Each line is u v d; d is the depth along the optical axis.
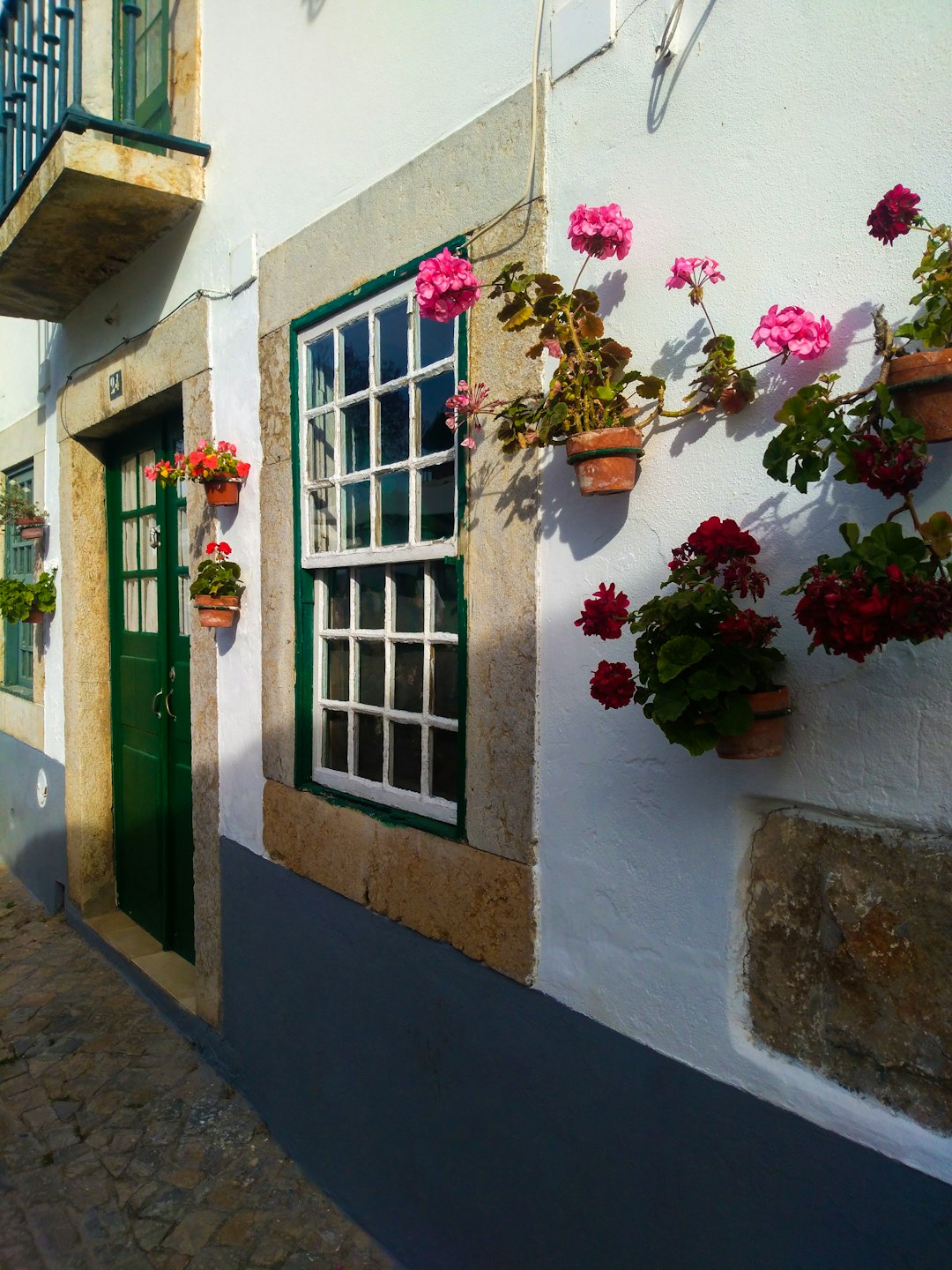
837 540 1.63
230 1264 2.77
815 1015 1.69
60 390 5.48
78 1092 3.70
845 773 1.62
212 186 3.74
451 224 2.50
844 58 1.62
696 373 1.87
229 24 3.61
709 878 1.85
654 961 1.96
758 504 1.75
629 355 1.93
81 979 4.77
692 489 1.87
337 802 3.05
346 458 3.07
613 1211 2.05
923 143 1.52
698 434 1.86
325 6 3.03
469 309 2.42
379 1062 2.83
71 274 4.62
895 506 1.54
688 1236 1.89
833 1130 1.63
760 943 1.77
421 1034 2.64
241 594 3.62
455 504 2.53
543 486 2.22
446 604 2.67
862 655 1.32
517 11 2.31
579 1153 2.14
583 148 2.13
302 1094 3.23
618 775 2.03
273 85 3.32
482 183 2.39
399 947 2.72
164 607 4.74
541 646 2.23
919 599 1.26
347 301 2.91
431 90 2.59
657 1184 1.95
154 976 4.50
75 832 5.45
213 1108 3.58
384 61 2.77
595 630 1.72
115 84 3.97
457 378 2.47
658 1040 1.95
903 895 1.57
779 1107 1.72
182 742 4.65
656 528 1.95
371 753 3.01
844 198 1.62
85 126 3.54
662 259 1.95
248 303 3.50
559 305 1.96
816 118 1.66
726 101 1.82
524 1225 2.29
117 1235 2.90
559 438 2.03
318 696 3.23
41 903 6.04
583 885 2.12
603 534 2.06
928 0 1.51
